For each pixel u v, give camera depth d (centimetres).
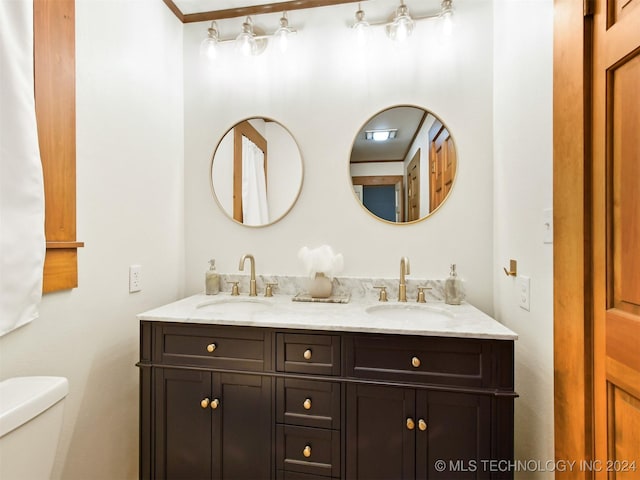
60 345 108
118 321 133
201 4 170
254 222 173
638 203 66
